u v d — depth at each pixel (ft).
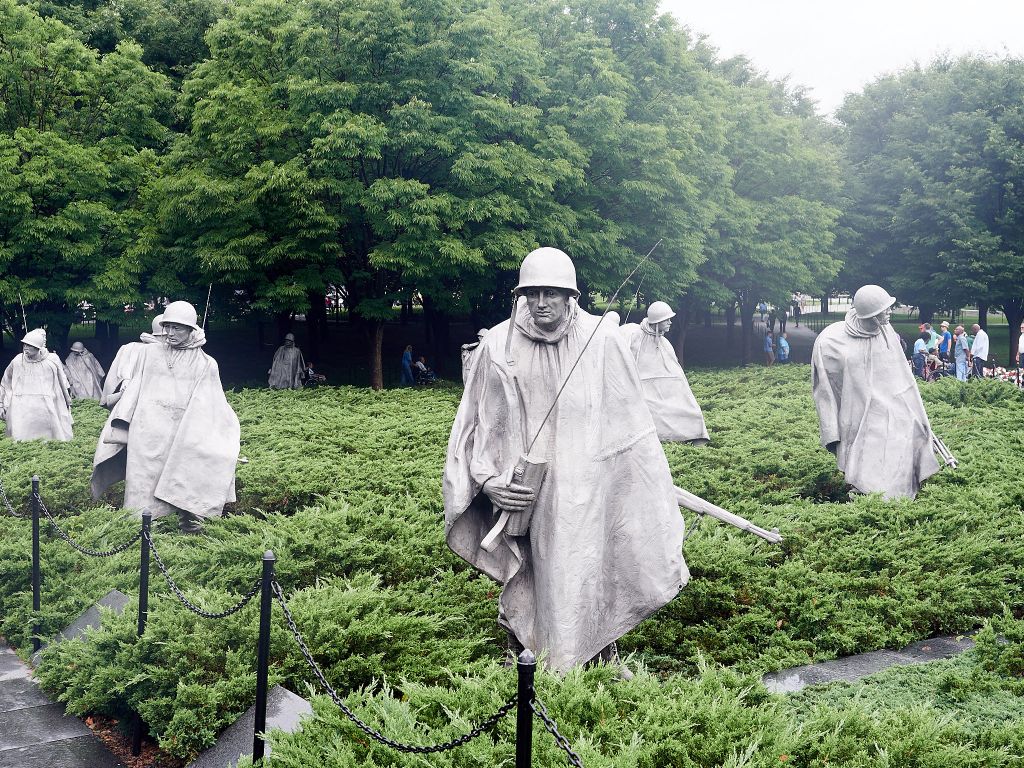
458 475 21.02
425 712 17.79
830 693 22.56
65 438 62.49
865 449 39.01
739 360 147.43
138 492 37.73
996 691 22.40
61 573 32.94
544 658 19.72
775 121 123.54
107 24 116.98
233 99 88.02
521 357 20.97
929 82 144.46
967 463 44.29
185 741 20.95
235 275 92.53
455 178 88.43
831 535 33.19
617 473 21.22
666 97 101.76
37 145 91.09
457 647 24.31
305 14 86.69
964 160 135.64
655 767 16.33
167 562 31.37
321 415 62.85
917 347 103.35
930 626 27.71
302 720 17.74
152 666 22.72
